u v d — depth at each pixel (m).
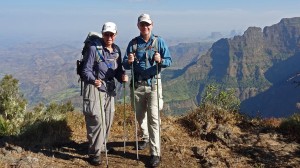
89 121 3.41
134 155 3.71
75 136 4.38
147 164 3.49
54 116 4.77
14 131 5.53
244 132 4.45
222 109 4.85
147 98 3.54
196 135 4.38
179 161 3.63
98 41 3.43
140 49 3.46
